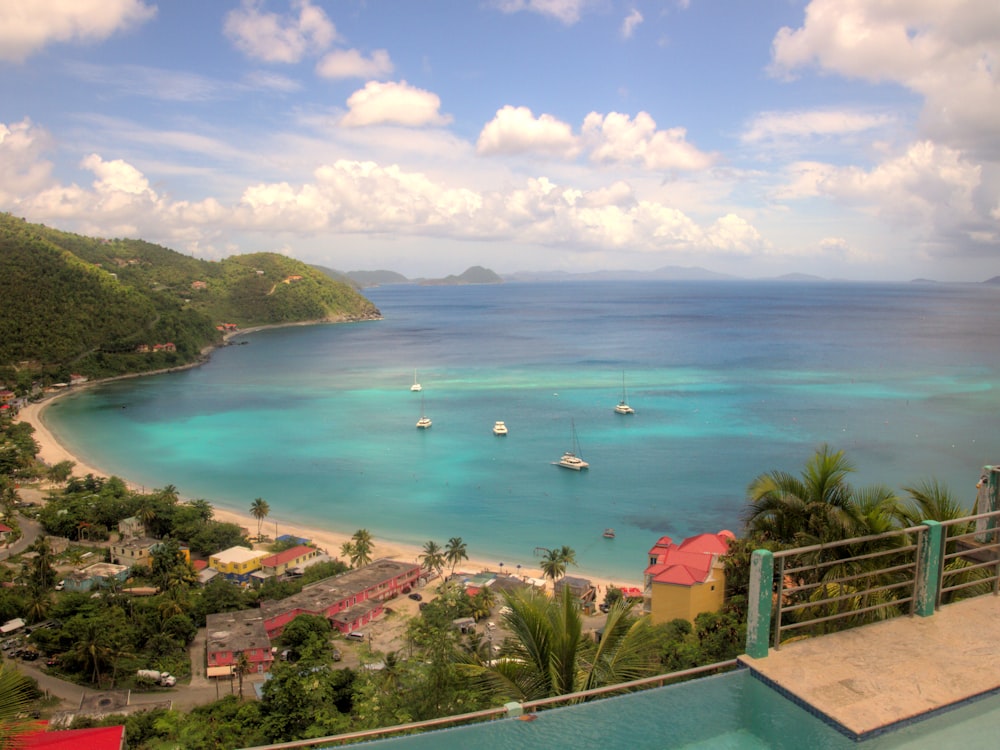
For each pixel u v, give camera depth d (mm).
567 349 183625
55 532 61594
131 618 44094
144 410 115438
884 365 141375
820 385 120438
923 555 8336
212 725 23500
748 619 7512
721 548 35312
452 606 19219
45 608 44719
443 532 61500
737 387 120562
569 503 67375
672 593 31625
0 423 99125
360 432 96625
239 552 55875
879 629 8000
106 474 79125
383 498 70312
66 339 150625
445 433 94812
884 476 70062
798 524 14062
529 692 10734
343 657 39594
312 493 72375
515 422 99875
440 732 6234
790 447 82375
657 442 86562
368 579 49219
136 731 28859
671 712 6578
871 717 6250
